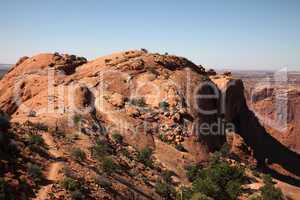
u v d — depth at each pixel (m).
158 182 39.03
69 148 35.91
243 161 64.38
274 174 75.06
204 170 45.81
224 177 43.06
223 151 59.38
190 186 41.88
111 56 76.81
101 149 39.88
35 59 79.56
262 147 84.81
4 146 27.09
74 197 24.67
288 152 93.31
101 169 33.47
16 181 23.56
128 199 29.75
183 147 54.34
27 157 27.95
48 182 25.73
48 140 36.06
